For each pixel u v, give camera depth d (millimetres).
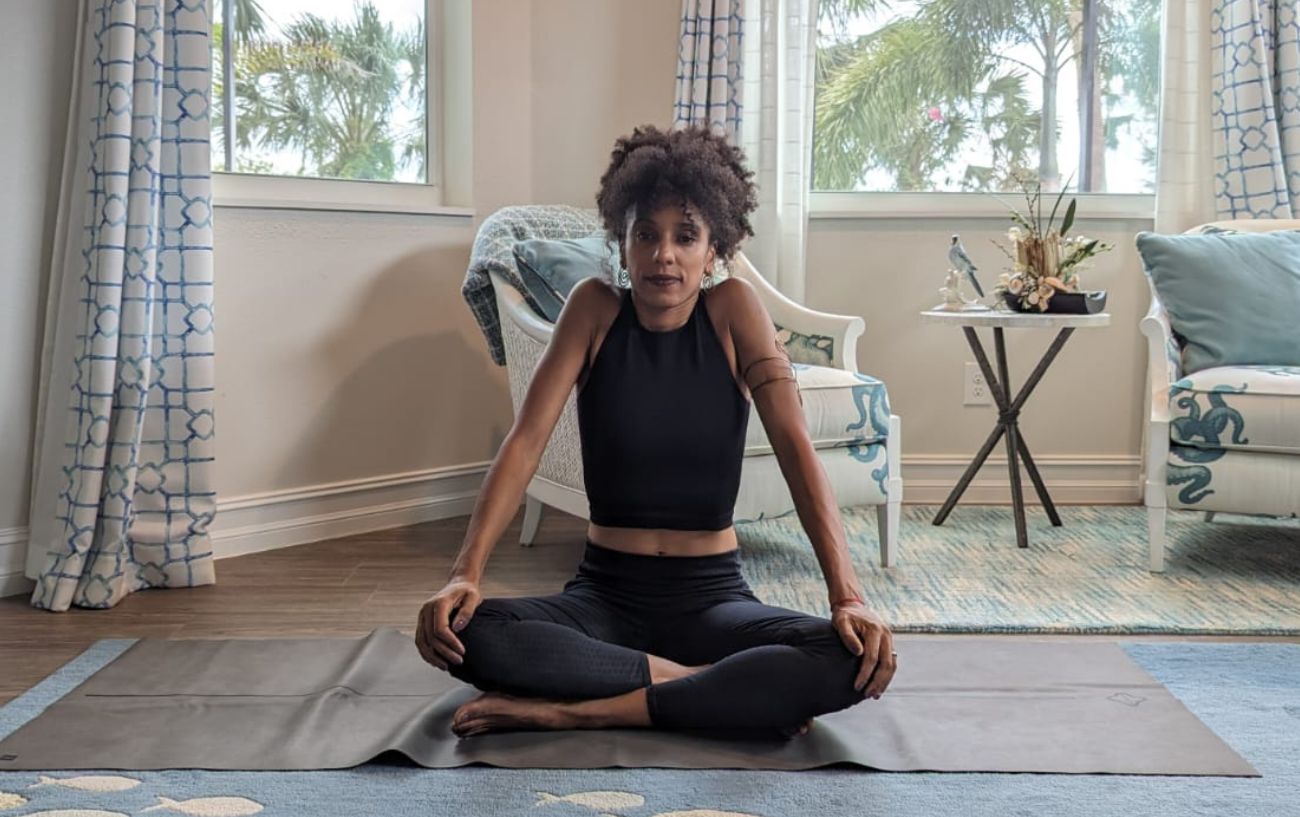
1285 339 3094
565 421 2982
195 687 2064
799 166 3686
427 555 3133
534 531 3223
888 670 1726
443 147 3742
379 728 1873
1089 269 3795
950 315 3305
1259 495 2814
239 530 3139
